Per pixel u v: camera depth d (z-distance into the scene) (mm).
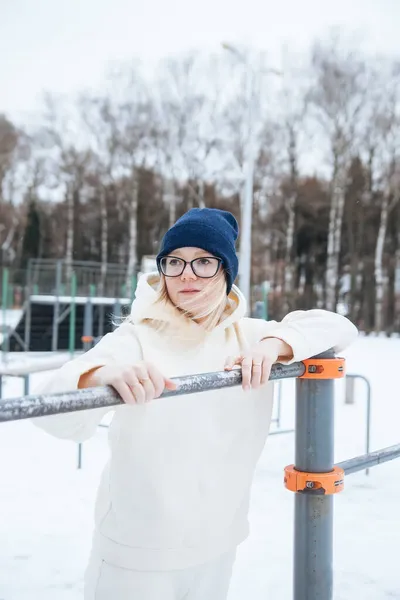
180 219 1502
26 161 32625
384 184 27297
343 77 27578
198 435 1362
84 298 16078
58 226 32562
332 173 27875
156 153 30500
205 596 1420
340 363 1378
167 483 1334
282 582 2756
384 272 28031
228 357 1405
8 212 33156
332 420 1388
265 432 1517
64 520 3520
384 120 27328
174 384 1057
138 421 1323
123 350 1351
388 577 2844
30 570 2861
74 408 937
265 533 3393
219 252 1435
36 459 4844
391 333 26484
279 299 28359
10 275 19328
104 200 31281
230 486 1438
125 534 1331
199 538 1379
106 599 1336
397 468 4781
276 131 28344
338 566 2967
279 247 29453
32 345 15484
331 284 26859
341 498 4078
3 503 3809
